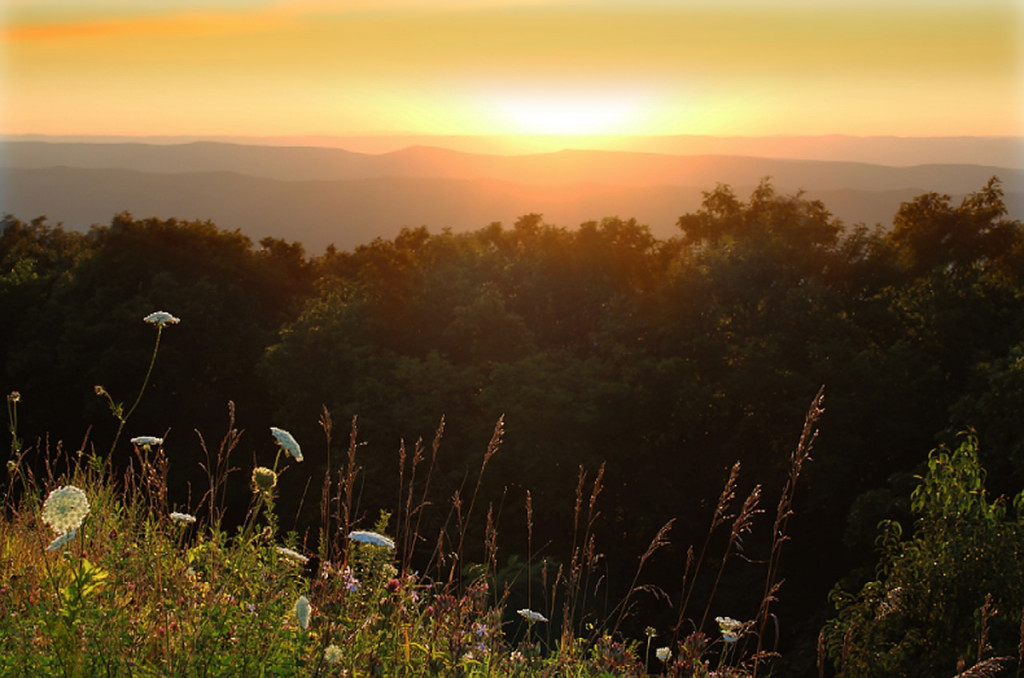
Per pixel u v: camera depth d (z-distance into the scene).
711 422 22.09
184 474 24.16
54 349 27.20
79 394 26.88
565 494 18.97
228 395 27.20
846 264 25.25
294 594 3.01
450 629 3.01
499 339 22.56
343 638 2.65
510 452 18.70
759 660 3.20
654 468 20.66
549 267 24.84
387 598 2.92
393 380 21.44
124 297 27.91
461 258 25.88
